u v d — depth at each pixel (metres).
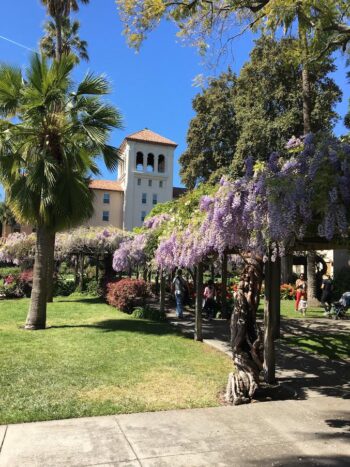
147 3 9.16
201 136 34.91
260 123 25.81
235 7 9.50
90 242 23.31
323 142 5.52
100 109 13.15
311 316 17.19
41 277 12.96
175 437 4.89
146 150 65.00
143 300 17.70
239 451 4.52
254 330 6.78
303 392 6.92
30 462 4.24
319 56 10.84
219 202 6.78
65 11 21.09
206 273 30.00
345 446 4.66
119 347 10.20
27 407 5.87
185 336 11.97
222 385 7.14
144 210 64.00
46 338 11.27
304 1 8.76
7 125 12.63
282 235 5.55
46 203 12.32
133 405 6.02
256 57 26.56
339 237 5.96
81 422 5.35
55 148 12.99
